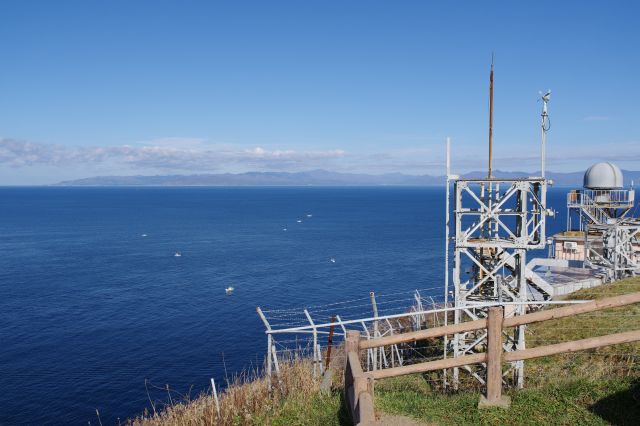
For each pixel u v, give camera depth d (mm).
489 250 22953
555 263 37469
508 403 9758
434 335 10078
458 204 19156
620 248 35625
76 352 41438
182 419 14992
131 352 41344
